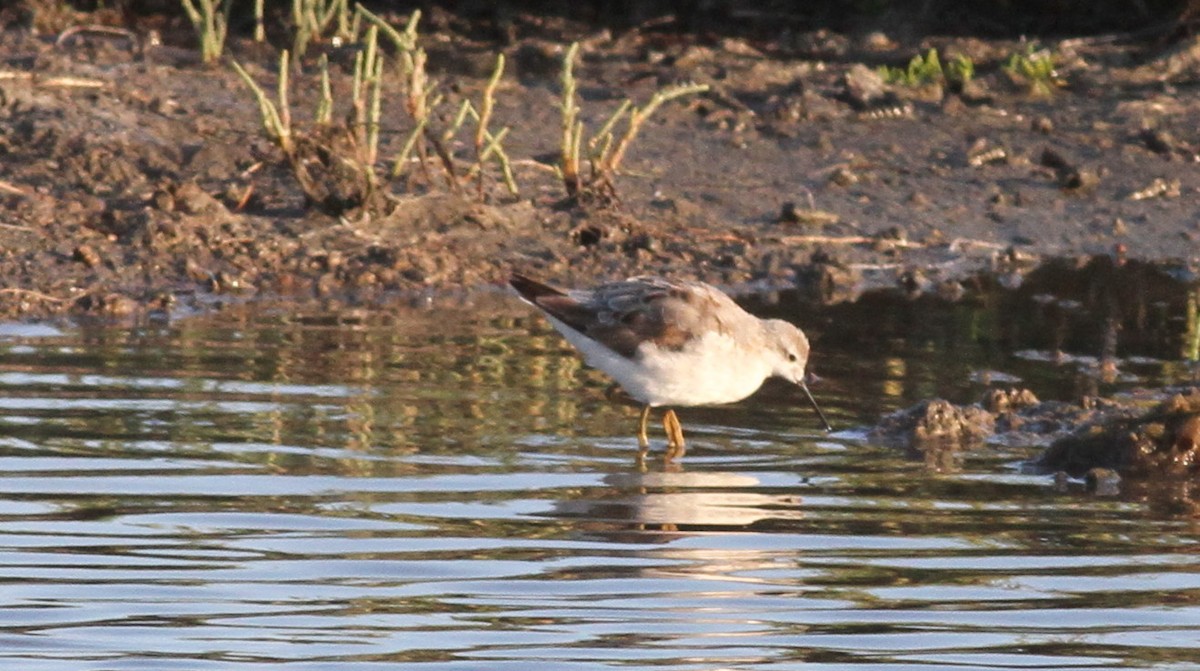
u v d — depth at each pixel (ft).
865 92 71.41
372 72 61.87
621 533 32.99
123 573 30.35
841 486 36.55
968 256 59.26
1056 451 38.88
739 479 36.86
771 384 44.70
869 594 30.19
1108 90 74.38
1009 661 27.37
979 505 35.55
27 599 29.09
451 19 80.48
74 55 72.18
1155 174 65.92
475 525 33.27
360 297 53.21
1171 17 81.05
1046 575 31.30
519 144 65.41
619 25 81.61
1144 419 39.32
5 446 37.19
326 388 42.60
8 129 61.93
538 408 41.81
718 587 30.40
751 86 73.51
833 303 53.67
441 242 57.31
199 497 34.45
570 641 27.81
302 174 58.13
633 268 56.75
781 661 27.22
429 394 42.47
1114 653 27.73
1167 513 35.27
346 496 34.78
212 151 61.57
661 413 41.93
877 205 62.75
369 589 29.91
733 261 57.57
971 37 81.61
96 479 35.29
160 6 80.48
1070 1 82.02
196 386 42.37
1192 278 57.26
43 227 55.52
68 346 45.96
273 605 29.12
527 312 51.96
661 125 68.39
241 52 74.74
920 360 47.03
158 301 50.96
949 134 69.05
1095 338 49.67
